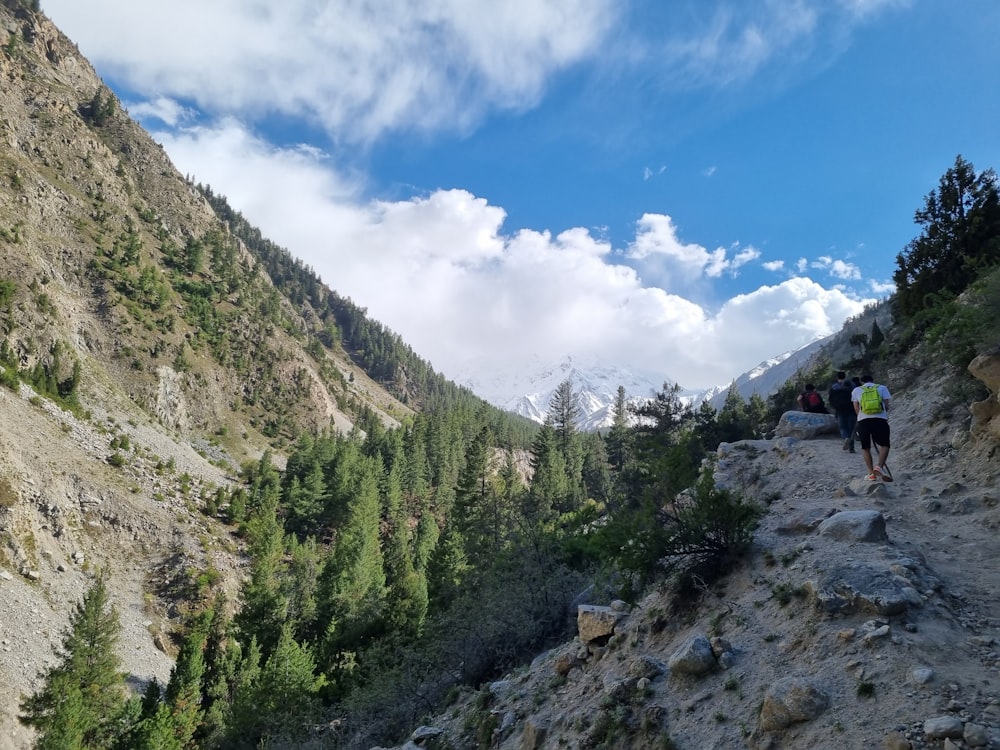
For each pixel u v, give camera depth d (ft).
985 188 69.31
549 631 50.37
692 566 26.76
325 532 273.75
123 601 164.45
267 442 393.91
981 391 35.91
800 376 160.66
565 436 350.84
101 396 276.82
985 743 13.09
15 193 358.02
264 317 503.61
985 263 63.31
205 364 396.78
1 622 122.93
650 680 22.59
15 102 440.04
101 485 194.80
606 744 21.22
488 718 30.89
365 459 317.83
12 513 152.05
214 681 131.64
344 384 579.07
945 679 15.72
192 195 628.69
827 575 21.30
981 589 20.38
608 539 29.09
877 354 80.94
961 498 27.91
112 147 577.84
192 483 244.22
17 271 303.48
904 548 23.18
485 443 265.13
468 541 131.64
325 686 102.42
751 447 45.55
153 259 454.40
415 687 55.16
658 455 30.86
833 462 39.04
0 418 185.88
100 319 345.10
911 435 40.19
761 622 21.91
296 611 158.61
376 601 129.70
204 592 177.88
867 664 17.24
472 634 53.72
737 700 19.02
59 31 631.15
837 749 14.98
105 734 109.29
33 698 107.24
